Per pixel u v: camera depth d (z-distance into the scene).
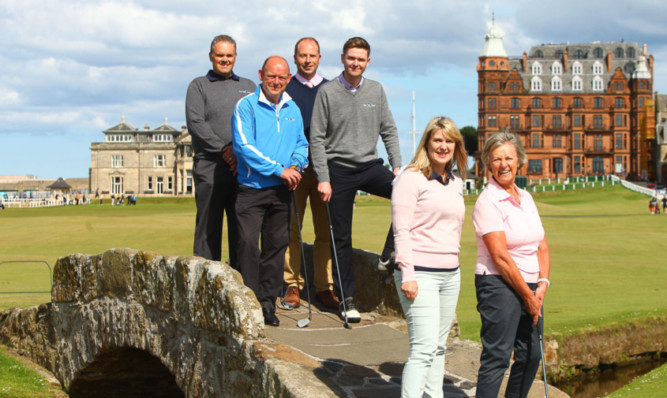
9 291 14.84
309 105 7.98
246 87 8.04
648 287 17.31
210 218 7.96
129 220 37.81
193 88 7.82
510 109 125.31
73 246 26.25
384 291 7.60
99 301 8.33
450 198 5.22
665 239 29.92
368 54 7.10
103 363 8.70
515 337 5.76
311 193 8.08
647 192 82.69
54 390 9.14
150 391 9.34
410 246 5.11
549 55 133.38
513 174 5.59
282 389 5.00
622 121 126.88
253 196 6.84
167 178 122.12
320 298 8.13
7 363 9.90
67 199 97.75
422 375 5.09
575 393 10.88
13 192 133.12
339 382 5.34
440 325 5.35
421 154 5.24
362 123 7.25
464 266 21.33
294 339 6.40
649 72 129.38
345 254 7.28
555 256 24.02
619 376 11.56
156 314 7.02
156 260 6.98
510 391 5.86
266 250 6.93
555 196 89.62
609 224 38.25
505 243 5.45
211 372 6.02
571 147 126.81
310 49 7.95
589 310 13.66
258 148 6.77
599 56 131.62
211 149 7.72
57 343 9.52
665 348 12.65
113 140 125.94
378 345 6.48
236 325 5.60
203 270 6.09
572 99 126.81
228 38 7.81
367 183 7.31
